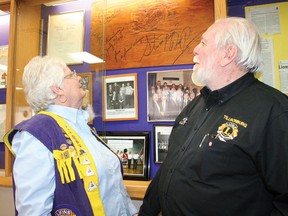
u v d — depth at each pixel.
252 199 0.78
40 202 0.86
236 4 1.38
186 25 1.46
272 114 0.77
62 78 1.06
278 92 0.85
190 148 0.90
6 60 1.81
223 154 0.80
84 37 1.60
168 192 0.92
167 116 1.48
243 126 0.80
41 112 1.05
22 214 0.85
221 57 0.91
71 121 1.08
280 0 1.33
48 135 0.94
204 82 0.96
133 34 1.57
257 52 0.90
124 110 1.56
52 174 0.90
